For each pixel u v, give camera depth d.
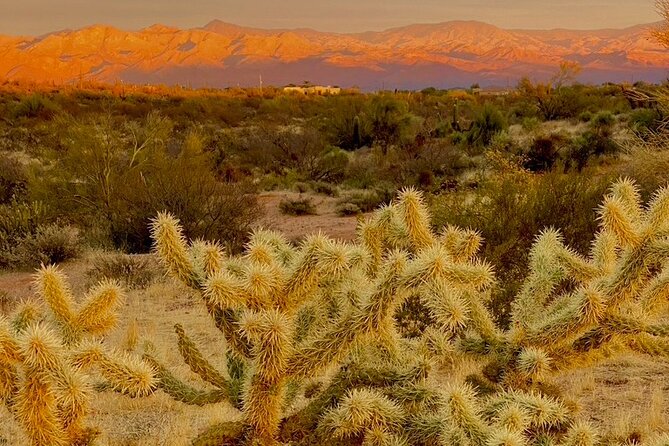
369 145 35.75
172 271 3.64
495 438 2.93
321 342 3.47
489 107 32.75
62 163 18.61
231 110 55.31
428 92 88.44
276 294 3.56
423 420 3.42
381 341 3.77
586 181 10.16
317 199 23.62
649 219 3.82
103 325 3.88
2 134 38.53
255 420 3.58
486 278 3.49
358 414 3.33
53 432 3.25
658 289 3.81
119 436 5.89
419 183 22.30
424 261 3.41
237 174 26.00
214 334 9.09
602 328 3.79
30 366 3.18
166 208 15.80
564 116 44.72
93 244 16.08
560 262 4.10
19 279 13.50
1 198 20.88
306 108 58.97
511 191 9.98
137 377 3.35
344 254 3.52
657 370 7.37
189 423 6.16
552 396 3.88
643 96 17.19
